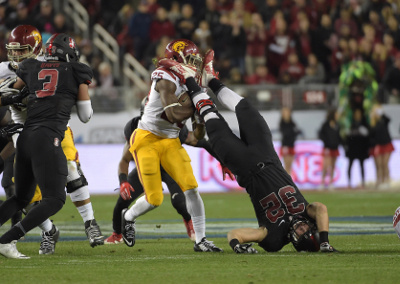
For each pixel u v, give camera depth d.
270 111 64.31
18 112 23.64
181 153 23.83
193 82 23.11
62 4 73.75
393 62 71.62
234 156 22.53
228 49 68.62
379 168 64.19
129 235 25.17
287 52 69.44
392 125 66.69
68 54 22.09
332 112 63.06
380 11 74.25
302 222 22.06
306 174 65.38
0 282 16.39
